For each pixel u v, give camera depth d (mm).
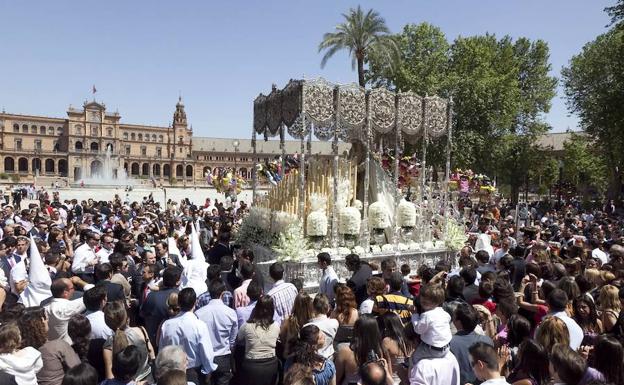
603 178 59312
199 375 6000
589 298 6441
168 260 10570
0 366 4434
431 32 46219
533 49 51750
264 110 16094
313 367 4656
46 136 118875
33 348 4785
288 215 12789
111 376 5305
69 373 3875
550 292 6070
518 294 7352
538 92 51312
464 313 5242
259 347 5676
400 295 6672
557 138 91000
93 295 5984
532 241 13438
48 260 8883
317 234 12531
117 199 30094
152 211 26000
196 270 8359
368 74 46062
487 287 6961
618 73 34031
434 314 4836
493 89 41625
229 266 8844
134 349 4418
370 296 6844
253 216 14969
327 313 6031
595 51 44406
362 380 3633
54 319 6082
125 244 9844
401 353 5191
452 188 22344
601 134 40125
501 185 63281
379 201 14891
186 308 5852
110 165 123750
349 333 5516
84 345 5391
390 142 16828
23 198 51094
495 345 5375
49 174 119188
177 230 16656
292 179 14766
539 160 53125
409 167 18250
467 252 11141
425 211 15289
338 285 6191
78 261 9516
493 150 43938
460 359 5023
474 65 44281
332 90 12688
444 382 4625
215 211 25500
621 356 4332
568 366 4117
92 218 17250
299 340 4941
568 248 12344
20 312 5555
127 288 8227
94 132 122500
